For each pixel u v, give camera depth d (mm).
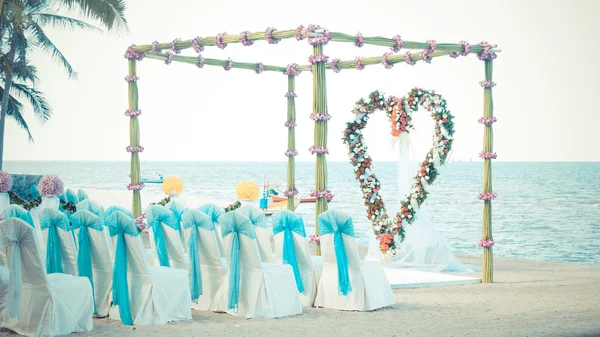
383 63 10273
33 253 5527
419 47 9461
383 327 6191
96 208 7332
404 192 10648
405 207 10531
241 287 6738
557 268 11523
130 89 10977
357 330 6039
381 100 10789
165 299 6367
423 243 10523
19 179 16328
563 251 17188
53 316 5637
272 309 6664
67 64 19812
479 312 7086
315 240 9281
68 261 6492
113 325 6191
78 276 6062
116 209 7371
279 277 6793
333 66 10891
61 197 8539
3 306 5934
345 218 6992
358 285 7125
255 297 6648
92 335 5719
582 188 45125
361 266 7184
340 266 7016
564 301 7891
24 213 6109
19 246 5523
